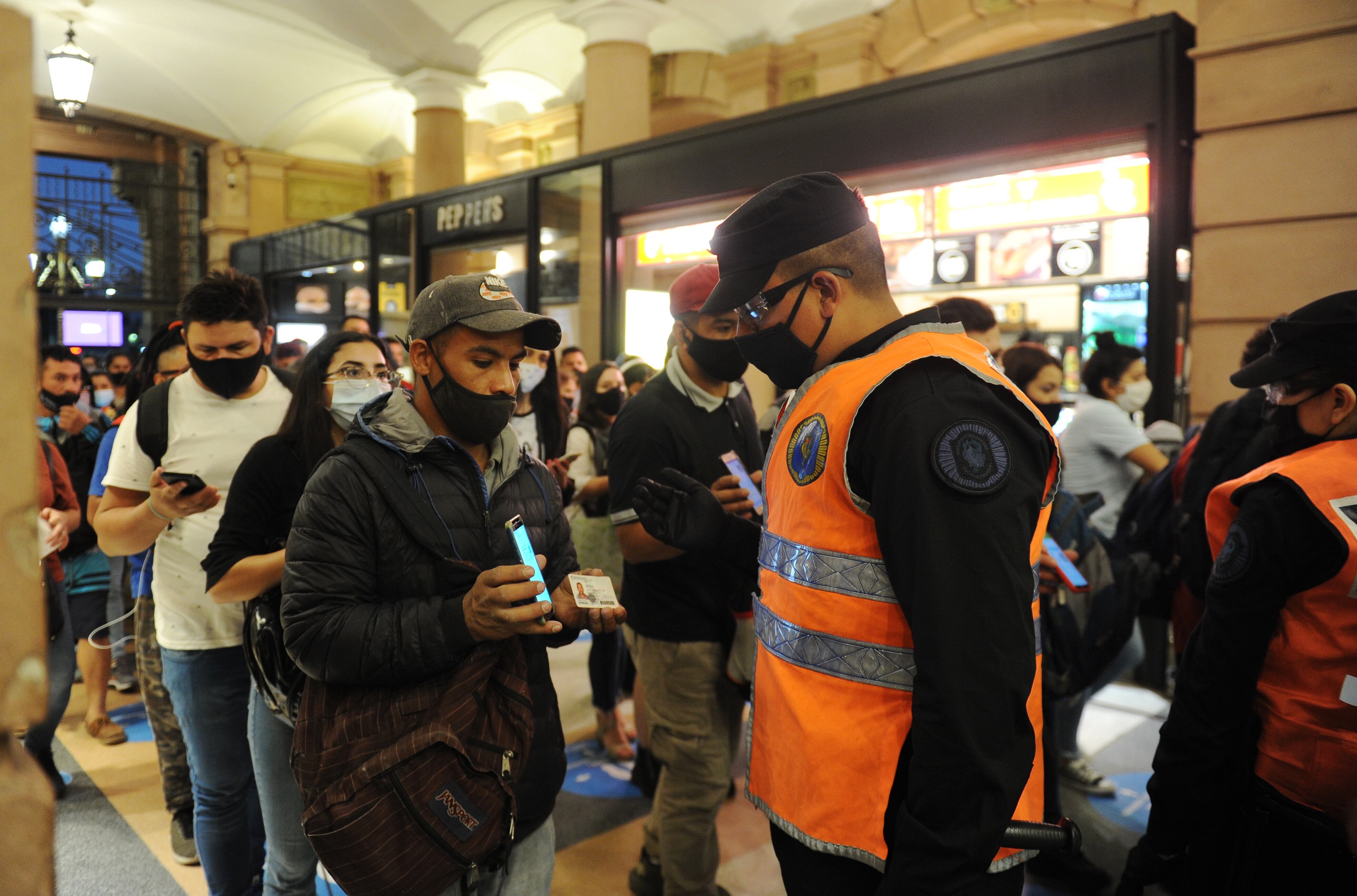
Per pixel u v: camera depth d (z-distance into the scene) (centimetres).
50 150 1405
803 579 118
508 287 143
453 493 141
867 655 111
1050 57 449
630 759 351
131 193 1475
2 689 44
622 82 849
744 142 602
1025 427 109
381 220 1012
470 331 138
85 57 622
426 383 143
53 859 47
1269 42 396
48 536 221
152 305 1473
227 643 211
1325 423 145
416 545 137
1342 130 386
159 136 1488
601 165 716
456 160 1102
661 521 162
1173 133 413
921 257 613
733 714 226
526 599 124
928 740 101
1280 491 138
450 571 135
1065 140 447
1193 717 146
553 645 153
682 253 672
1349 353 140
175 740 271
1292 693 138
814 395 122
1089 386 374
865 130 530
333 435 191
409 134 1398
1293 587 137
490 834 128
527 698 136
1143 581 282
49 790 47
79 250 1423
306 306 1288
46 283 1395
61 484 304
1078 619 252
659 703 220
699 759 217
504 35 1038
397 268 991
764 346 130
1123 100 426
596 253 735
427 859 122
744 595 214
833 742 112
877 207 589
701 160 632
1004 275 574
